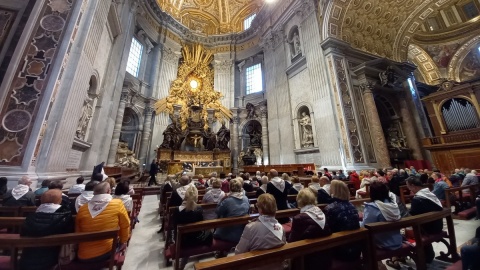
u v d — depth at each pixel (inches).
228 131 565.9
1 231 95.9
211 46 710.5
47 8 177.2
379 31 448.5
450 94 423.8
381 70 397.4
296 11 472.4
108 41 295.7
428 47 612.1
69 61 176.7
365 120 356.2
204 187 207.3
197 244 88.1
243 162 542.9
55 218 62.7
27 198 104.1
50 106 156.3
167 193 167.9
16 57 156.6
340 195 76.4
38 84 156.2
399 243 80.6
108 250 72.7
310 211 66.0
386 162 325.4
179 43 646.5
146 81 538.9
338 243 60.9
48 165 150.3
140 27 514.3
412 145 400.2
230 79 673.0
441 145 380.2
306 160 402.9
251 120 610.9
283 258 52.0
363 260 67.7
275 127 504.7
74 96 181.6
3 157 134.6
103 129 303.1
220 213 100.8
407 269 90.9
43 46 166.7
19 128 143.3
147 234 138.1
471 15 534.3
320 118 370.6
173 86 581.9
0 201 110.4
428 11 449.4
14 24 171.3
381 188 83.3
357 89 376.2
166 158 483.5
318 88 382.6
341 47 383.2
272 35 559.5
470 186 177.9
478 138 345.4
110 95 327.9
